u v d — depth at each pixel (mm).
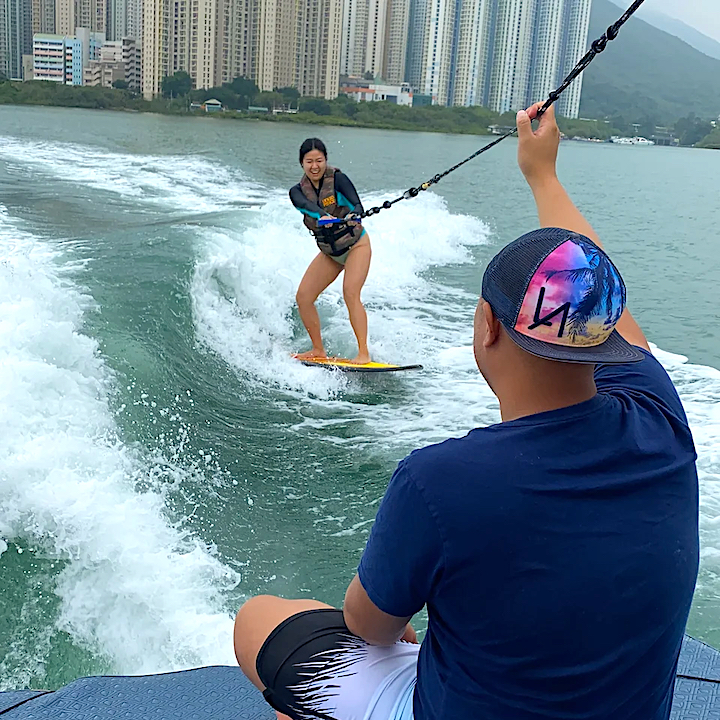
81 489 3885
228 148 24297
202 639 3373
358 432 5375
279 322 7219
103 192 12680
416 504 1153
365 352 6555
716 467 4863
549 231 1200
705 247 14055
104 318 5684
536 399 1191
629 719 1176
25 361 4449
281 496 4488
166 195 13273
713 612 3521
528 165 1807
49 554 3576
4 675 3076
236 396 5723
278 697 1566
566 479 1140
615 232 15398
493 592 1136
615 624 1132
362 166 25547
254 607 1695
